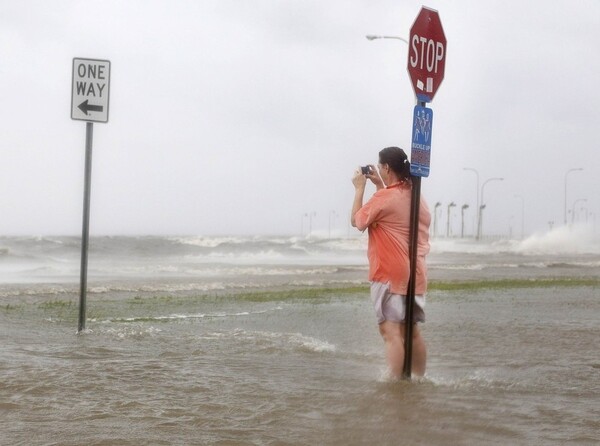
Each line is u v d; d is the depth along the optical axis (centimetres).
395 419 552
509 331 1199
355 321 1411
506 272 4841
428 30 721
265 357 880
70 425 530
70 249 8925
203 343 1012
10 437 495
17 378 699
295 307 1808
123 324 1312
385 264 694
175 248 9831
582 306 1791
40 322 1336
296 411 577
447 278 3881
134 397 627
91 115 1143
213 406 593
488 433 516
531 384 709
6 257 6444
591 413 582
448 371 794
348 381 710
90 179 1155
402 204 691
